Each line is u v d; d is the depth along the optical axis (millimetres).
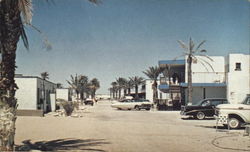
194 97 43406
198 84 42000
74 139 13602
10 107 8992
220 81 43156
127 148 11297
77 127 18828
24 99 32375
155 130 17391
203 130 17516
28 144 11992
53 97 41375
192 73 43625
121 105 44312
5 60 9023
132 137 14352
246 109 17531
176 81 50562
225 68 43125
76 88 72188
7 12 9000
